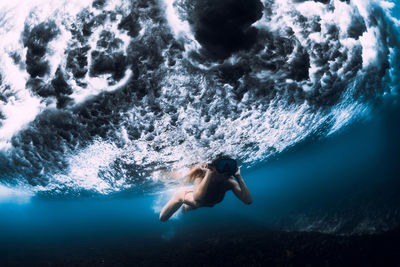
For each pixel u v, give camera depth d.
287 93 3.68
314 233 4.46
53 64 2.81
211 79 3.06
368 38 4.07
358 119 8.05
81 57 2.72
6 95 3.09
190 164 5.24
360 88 4.93
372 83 5.07
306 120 5.17
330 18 3.13
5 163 4.67
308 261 3.06
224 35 2.62
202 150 4.64
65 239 9.84
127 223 24.03
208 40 2.64
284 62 3.01
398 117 8.67
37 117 3.42
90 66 2.77
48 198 10.23
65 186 6.30
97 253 5.36
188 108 3.37
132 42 2.70
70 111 3.25
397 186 7.11
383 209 6.39
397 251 3.05
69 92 2.96
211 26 2.56
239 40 2.66
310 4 2.88
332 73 3.83
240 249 4.00
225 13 2.48
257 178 20.97
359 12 3.54
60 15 2.60
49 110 3.30
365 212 6.91
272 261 3.19
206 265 3.35
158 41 2.72
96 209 20.09
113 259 4.23
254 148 5.71
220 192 4.12
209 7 2.47
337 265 2.86
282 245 3.90
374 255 3.02
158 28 2.66
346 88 4.49
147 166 5.07
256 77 3.15
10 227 15.98
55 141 3.80
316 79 3.70
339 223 7.36
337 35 3.27
